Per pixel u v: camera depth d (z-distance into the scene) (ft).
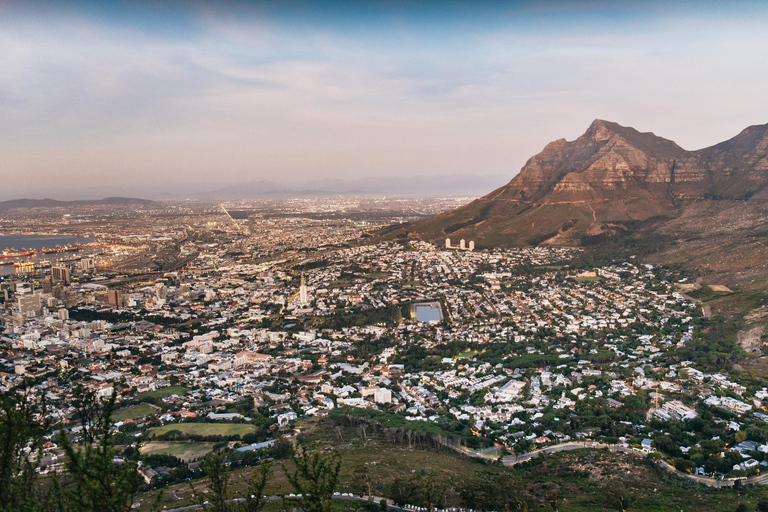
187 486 489.26
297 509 373.40
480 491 429.38
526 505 424.46
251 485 317.01
